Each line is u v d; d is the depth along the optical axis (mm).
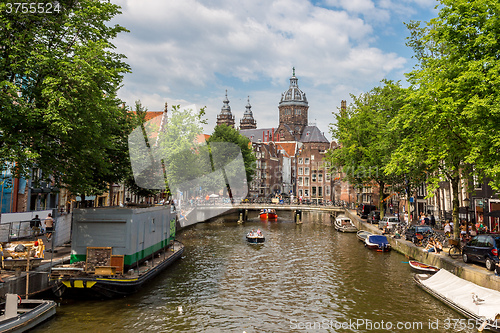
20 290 14820
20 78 14812
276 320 15492
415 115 19625
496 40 16656
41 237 24328
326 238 40031
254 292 19422
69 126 14086
